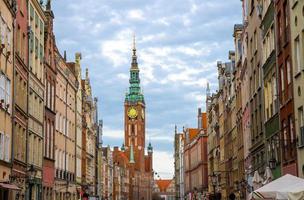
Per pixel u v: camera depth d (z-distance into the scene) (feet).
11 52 140.87
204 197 385.70
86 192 280.31
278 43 136.56
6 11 133.39
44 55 194.29
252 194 84.02
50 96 204.33
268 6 148.77
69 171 241.96
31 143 172.14
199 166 424.05
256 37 173.99
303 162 114.42
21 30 156.87
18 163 152.46
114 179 528.22
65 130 233.96
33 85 174.09
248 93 195.62
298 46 117.91
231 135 263.70
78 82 268.00
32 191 172.55
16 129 151.33
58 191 216.33
